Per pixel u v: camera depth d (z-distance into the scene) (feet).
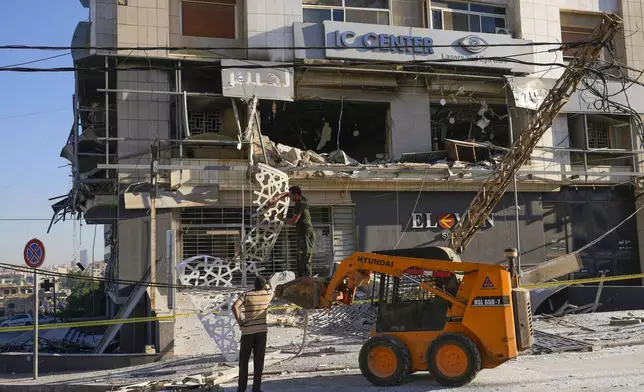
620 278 60.59
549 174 71.36
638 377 28.25
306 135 81.15
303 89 66.59
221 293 41.96
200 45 63.36
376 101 68.74
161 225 59.06
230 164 61.67
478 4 74.23
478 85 70.28
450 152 69.05
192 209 61.31
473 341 28.48
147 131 60.18
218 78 63.57
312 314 52.34
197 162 60.85
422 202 67.56
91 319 77.56
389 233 66.13
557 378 28.81
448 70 68.08
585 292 62.59
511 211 70.33
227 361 37.83
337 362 36.32
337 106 71.00
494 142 79.25
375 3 70.03
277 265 63.62
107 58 59.62
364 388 28.84
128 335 53.26
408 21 70.85
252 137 59.67
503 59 48.93
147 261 58.18
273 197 46.70
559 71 71.97
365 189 65.87
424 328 29.78
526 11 72.90
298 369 34.63
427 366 28.60
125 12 60.23
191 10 63.77
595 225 74.90
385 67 66.28
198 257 42.65
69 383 34.63
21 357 43.27
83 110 65.00
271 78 62.08
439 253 30.55
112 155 62.54
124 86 60.34
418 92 70.08
